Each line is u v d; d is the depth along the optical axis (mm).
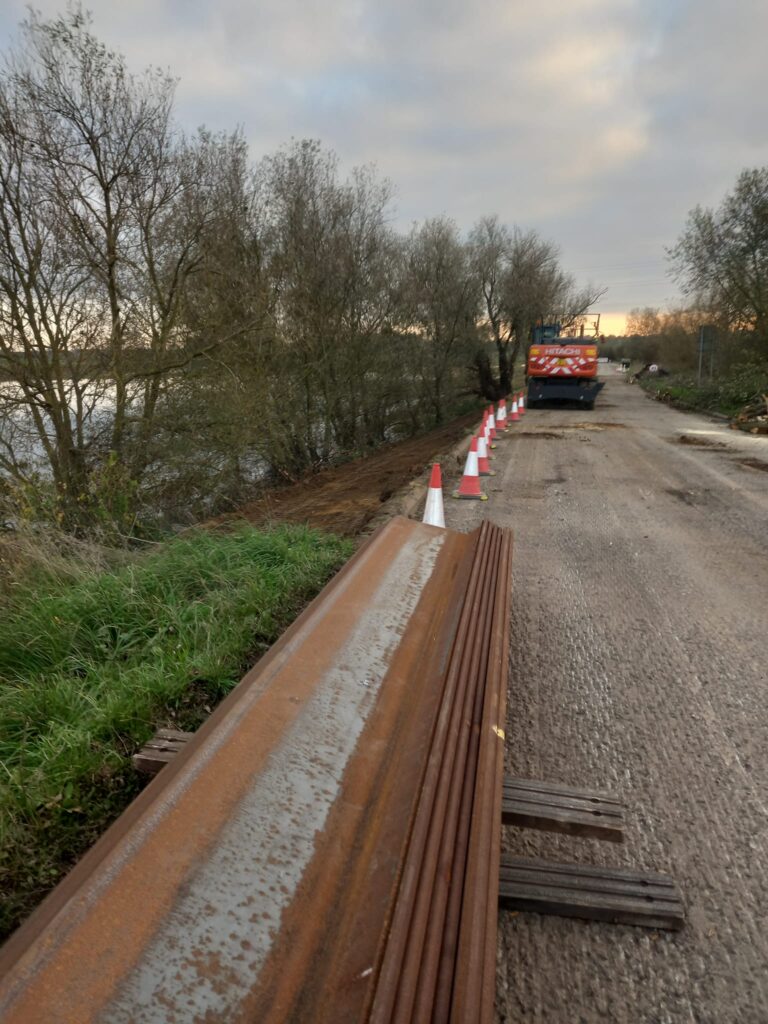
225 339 11281
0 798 2305
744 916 2023
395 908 1474
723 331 23859
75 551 5461
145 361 10859
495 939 1464
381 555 3803
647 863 2229
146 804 1688
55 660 3701
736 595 4824
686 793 2586
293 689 2312
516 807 2250
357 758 2111
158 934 1368
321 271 16875
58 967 1227
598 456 12461
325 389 18078
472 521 7184
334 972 1399
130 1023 1199
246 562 5051
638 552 5953
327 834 1780
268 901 1532
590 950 1905
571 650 3898
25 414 9312
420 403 26469
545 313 31609
